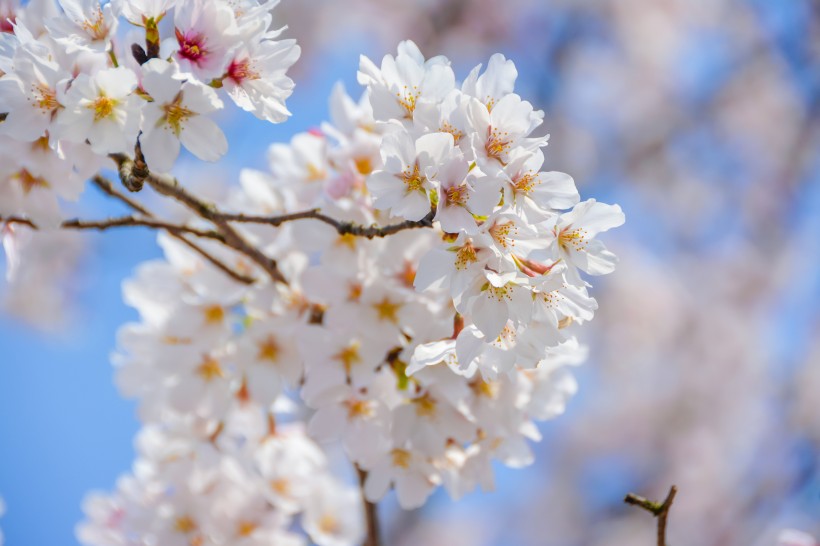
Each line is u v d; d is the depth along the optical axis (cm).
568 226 88
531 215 87
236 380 101
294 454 106
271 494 106
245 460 106
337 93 98
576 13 227
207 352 101
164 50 88
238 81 89
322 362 96
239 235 97
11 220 94
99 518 107
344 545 109
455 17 221
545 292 88
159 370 102
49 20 88
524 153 87
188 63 88
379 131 98
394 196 87
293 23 216
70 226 95
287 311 100
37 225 94
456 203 87
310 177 100
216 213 94
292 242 101
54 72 88
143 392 104
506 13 223
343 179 96
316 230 97
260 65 89
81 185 94
